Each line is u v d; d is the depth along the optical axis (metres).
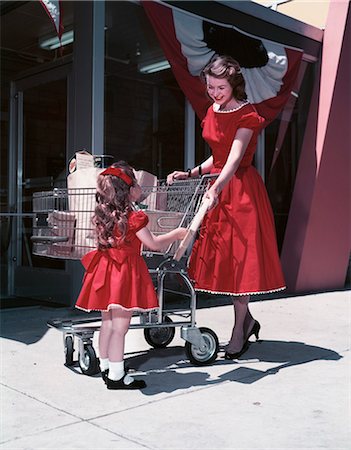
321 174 7.91
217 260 3.81
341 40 8.00
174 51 6.30
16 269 7.15
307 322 5.63
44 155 6.96
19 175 7.41
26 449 2.44
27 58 7.18
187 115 7.32
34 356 4.06
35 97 7.13
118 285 3.18
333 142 8.05
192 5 6.63
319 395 3.22
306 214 7.88
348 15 8.13
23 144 7.39
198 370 3.74
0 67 7.50
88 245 3.56
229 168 3.64
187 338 3.72
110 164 4.17
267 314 6.09
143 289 3.27
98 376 3.57
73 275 6.12
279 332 5.11
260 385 3.40
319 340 4.77
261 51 7.16
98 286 3.22
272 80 7.32
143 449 2.44
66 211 3.67
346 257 8.74
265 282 3.83
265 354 4.22
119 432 2.64
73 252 3.66
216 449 2.45
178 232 3.45
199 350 3.84
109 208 3.22
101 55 5.96
